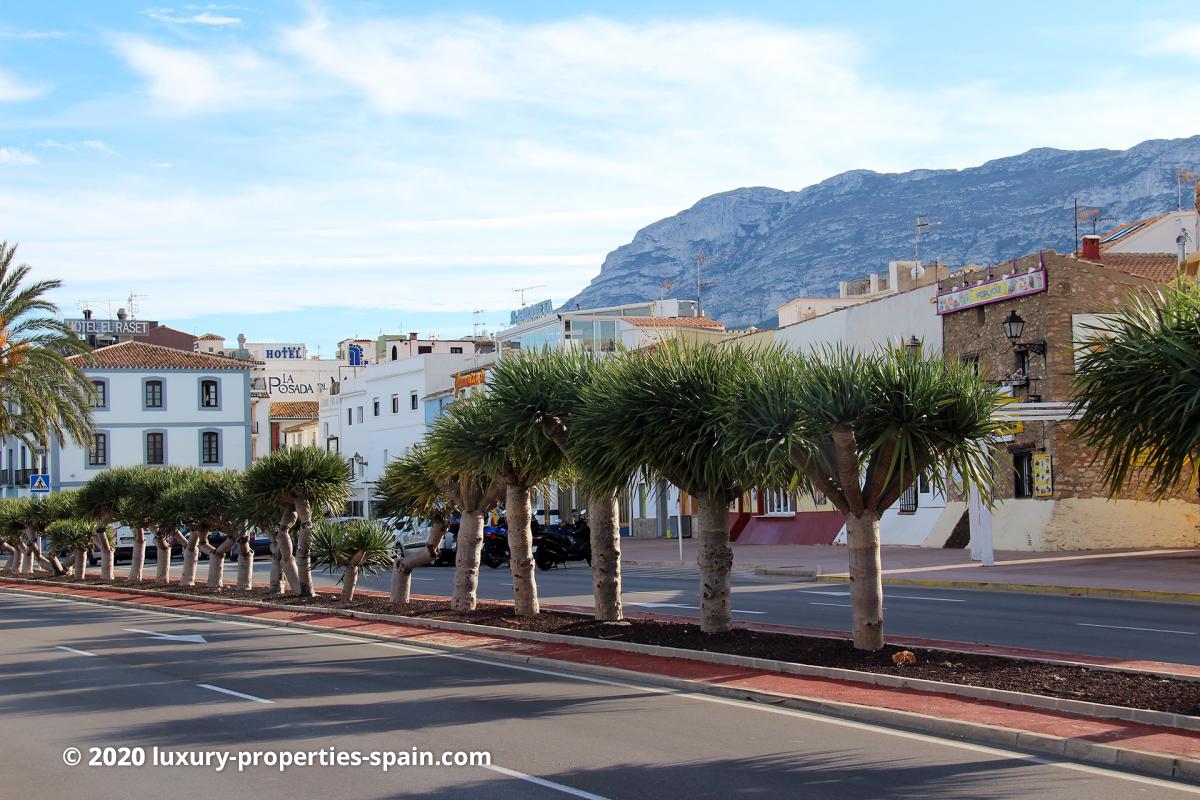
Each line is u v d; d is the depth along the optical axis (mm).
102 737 11203
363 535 25047
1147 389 10531
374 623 21484
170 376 71062
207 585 32438
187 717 12125
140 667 16469
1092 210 64000
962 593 25266
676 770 9227
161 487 34438
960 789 8414
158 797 8836
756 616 20672
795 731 10656
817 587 27766
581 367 19078
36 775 9641
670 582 30953
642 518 58406
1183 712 10195
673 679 13445
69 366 42844
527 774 9234
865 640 14344
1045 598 23750
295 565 28094
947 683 11891
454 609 22047
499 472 20469
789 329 47781
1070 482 34906
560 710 12047
